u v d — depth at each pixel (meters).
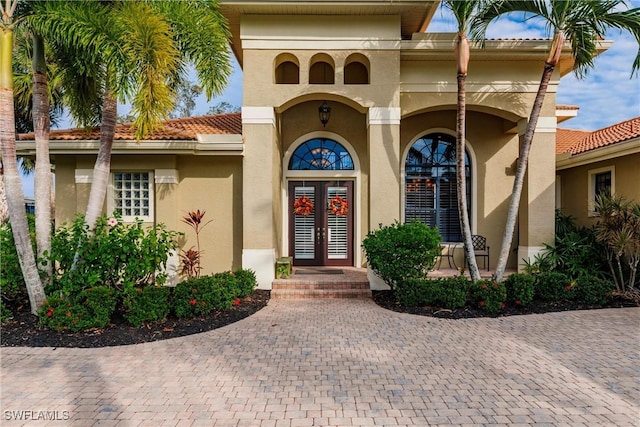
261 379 4.89
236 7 9.55
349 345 6.14
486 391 4.55
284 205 12.12
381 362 5.43
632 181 9.92
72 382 4.84
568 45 9.55
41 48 7.38
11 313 7.08
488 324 7.26
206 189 10.71
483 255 11.50
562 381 4.82
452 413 4.05
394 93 9.93
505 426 3.81
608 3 7.95
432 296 8.13
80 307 6.72
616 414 4.04
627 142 9.38
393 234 8.82
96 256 7.18
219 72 7.91
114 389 4.63
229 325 7.25
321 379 4.88
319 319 7.64
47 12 6.55
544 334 6.66
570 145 13.56
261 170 10.06
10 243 7.43
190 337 6.57
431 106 10.47
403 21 10.30
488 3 8.05
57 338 6.40
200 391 4.57
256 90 10.02
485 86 10.42
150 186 10.48
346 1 9.38
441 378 4.90
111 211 10.45
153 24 6.60
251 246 10.04
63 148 9.91
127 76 6.52
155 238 7.49
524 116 10.48
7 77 6.70
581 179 11.81
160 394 4.50
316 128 12.12
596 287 8.48
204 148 9.98
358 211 12.07
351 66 11.57
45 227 7.48
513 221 8.80
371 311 8.23
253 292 9.52
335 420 3.92
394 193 9.92
